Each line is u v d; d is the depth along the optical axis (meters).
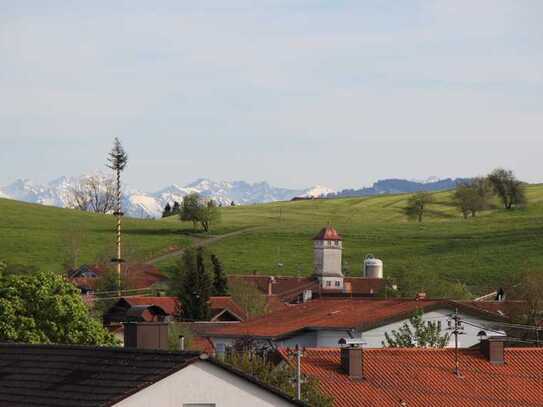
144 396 55.78
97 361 61.16
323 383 96.56
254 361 92.62
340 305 159.88
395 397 96.12
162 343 68.50
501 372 104.25
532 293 183.75
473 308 152.25
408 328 134.62
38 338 117.19
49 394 58.91
